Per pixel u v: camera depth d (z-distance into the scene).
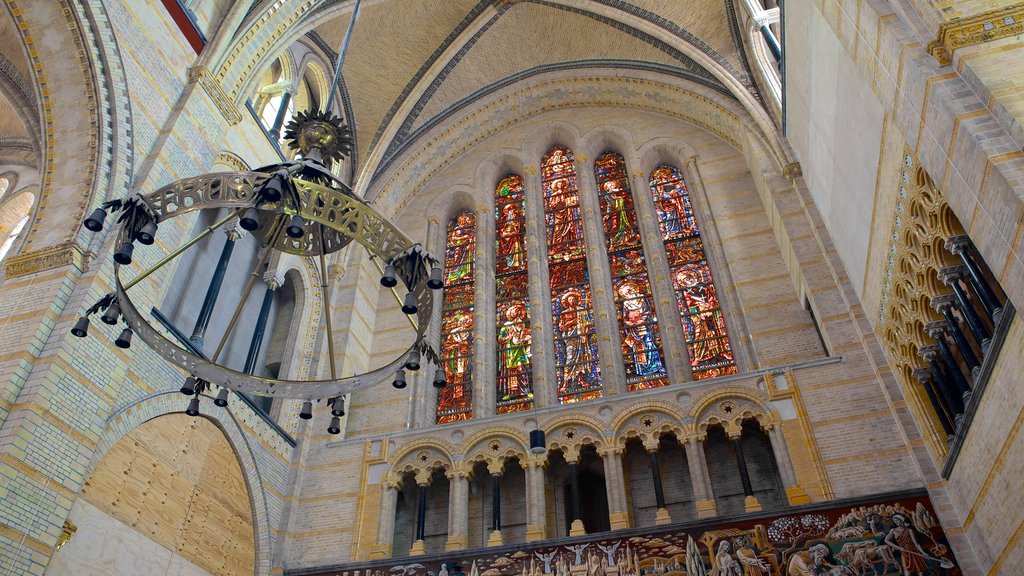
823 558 12.47
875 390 14.45
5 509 9.67
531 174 23.20
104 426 11.55
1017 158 7.71
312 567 15.16
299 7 17.78
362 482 16.52
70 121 13.11
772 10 18.42
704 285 18.83
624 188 22.16
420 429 17.03
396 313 21.03
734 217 19.47
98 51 13.12
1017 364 8.95
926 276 10.98
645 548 13.52
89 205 12.35
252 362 17.22
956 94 8.45
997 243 8.11
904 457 13.49
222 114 15.67
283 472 16.56
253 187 8.98
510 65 24.50
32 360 10.88
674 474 15.45
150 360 12.88
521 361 18.98
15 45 16.19
